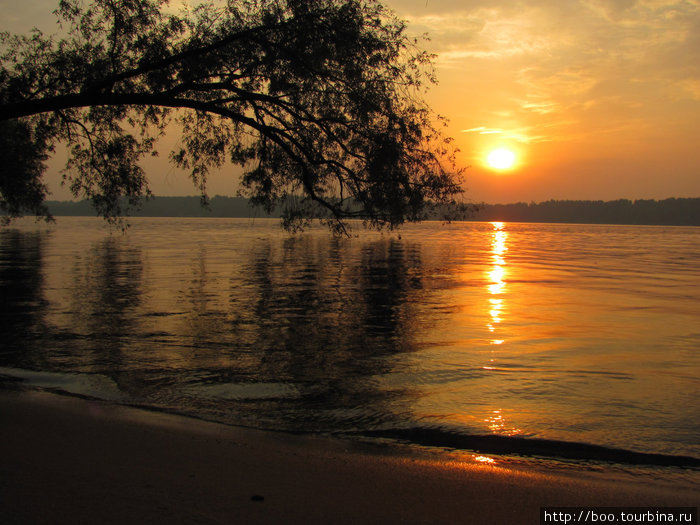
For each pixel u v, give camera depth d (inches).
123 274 1173.1
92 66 446.3
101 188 512.1
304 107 463.2
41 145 511.8
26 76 445.4
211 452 206.1
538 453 246.8
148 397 324.5
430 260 1763.0
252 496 165.9
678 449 255.9
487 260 1791.3
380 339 534.0
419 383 377.4
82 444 208.2
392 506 162.9
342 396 342.0
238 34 413.4
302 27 418.9
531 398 343.0
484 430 280.1
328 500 165.3
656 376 401.1
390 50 437.7
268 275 1203.9
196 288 941.8
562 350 490.3
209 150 495.8
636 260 1871.3
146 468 185.6
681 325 627.5
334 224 488.1
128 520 146.2
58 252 1899.6
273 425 277.0
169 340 510.3
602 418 304.0
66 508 152.4
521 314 702.5
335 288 976.3
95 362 416.2
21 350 454.0
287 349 483.2
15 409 256.2
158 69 437.1
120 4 439.8
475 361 445.7
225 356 450.3
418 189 453.4
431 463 203.8
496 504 167.2
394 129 443.2
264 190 504.4
